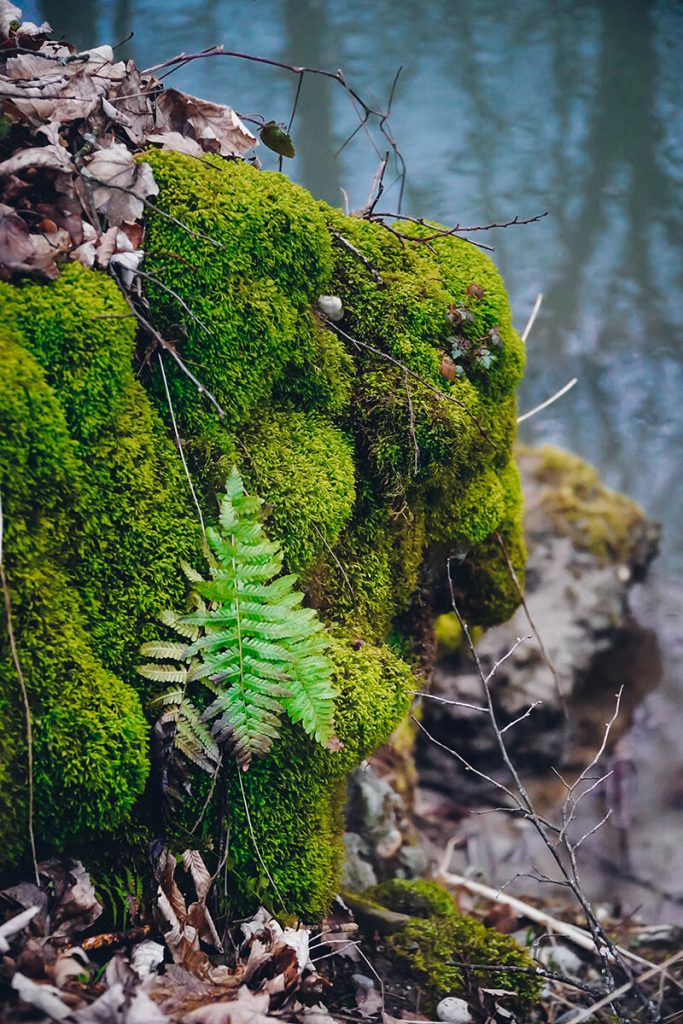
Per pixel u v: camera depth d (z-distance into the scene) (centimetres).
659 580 251
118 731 116
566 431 321
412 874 153
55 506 116
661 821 192
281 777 123
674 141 390
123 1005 110
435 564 137
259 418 125
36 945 113
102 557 118
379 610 129
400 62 378
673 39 396
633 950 147
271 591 119
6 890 115
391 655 127
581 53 392
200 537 120
